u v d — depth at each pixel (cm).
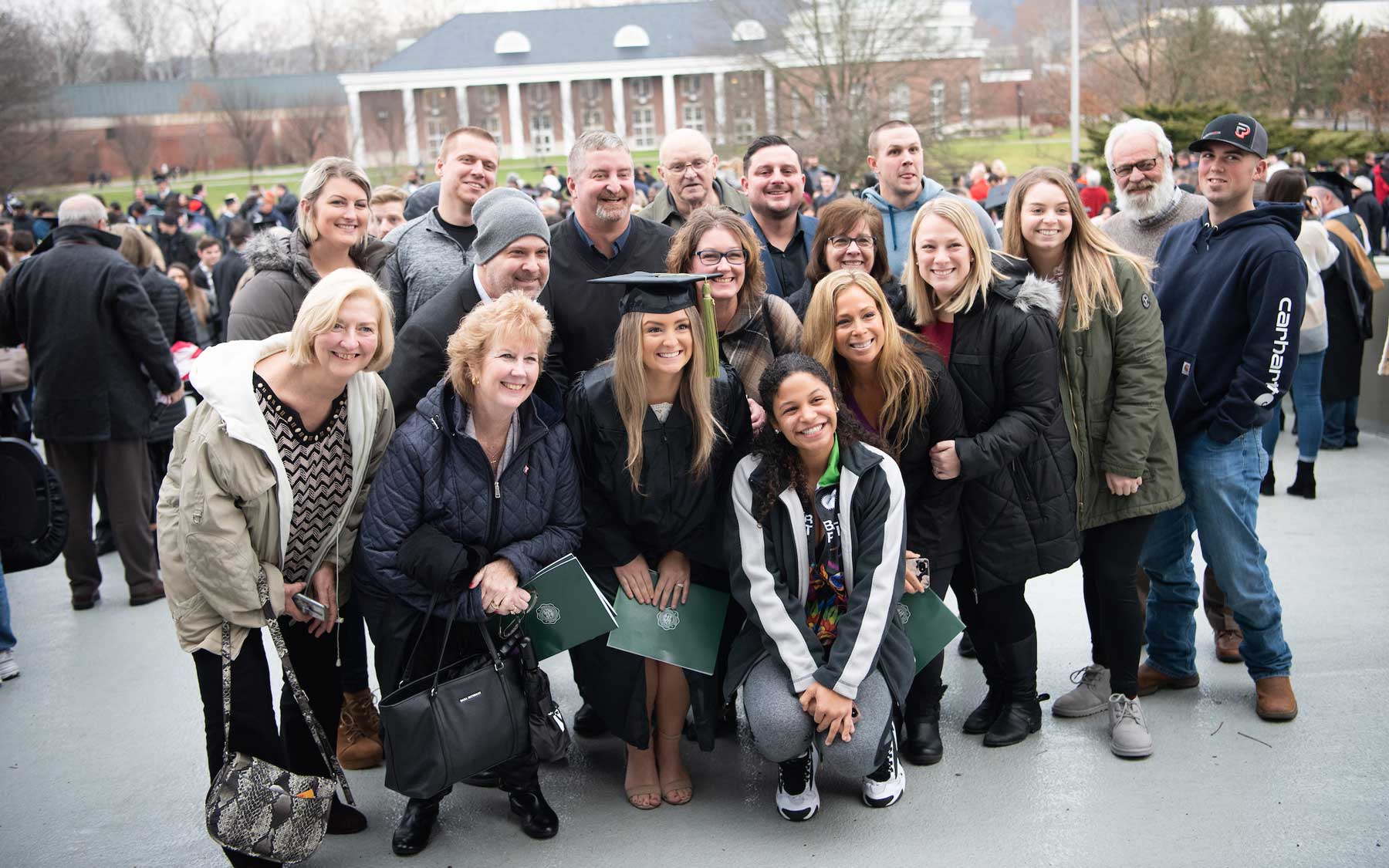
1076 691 390
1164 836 308
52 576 629
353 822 334
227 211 2016
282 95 6581
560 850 319
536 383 334
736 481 328
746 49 3738
